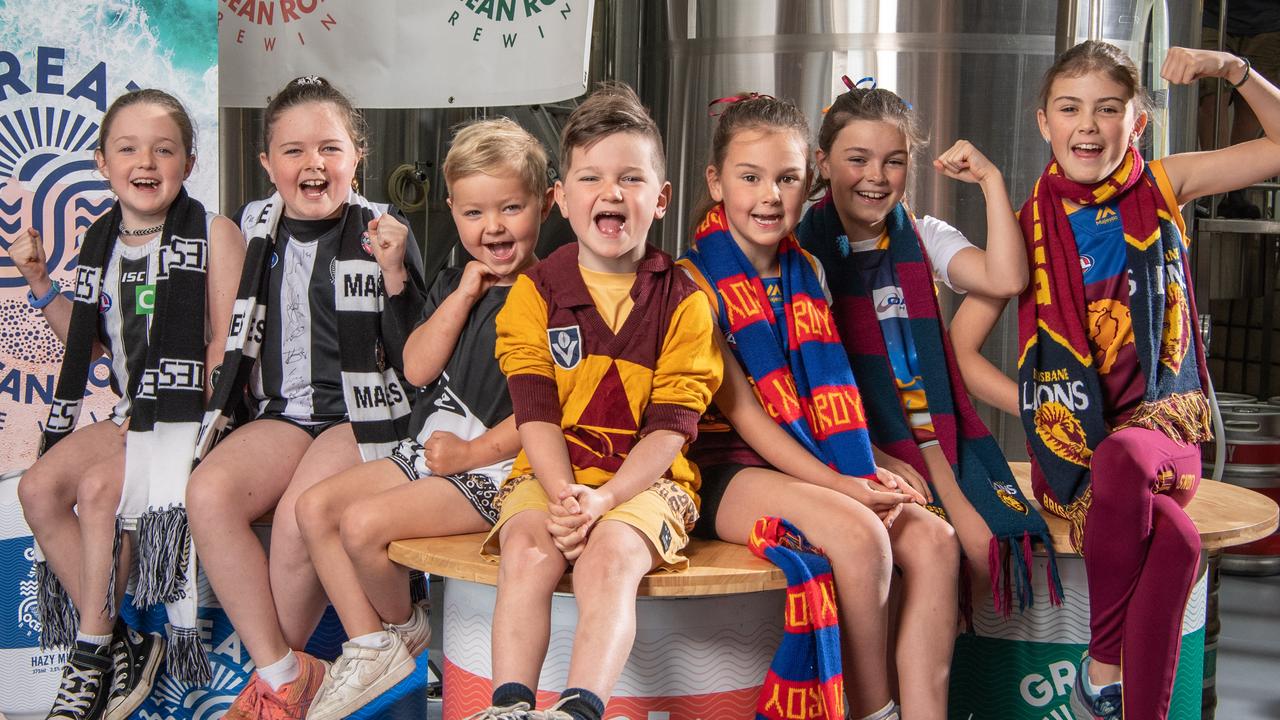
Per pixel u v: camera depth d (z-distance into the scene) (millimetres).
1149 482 1933
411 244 2449
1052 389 2145
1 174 2436
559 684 1827
